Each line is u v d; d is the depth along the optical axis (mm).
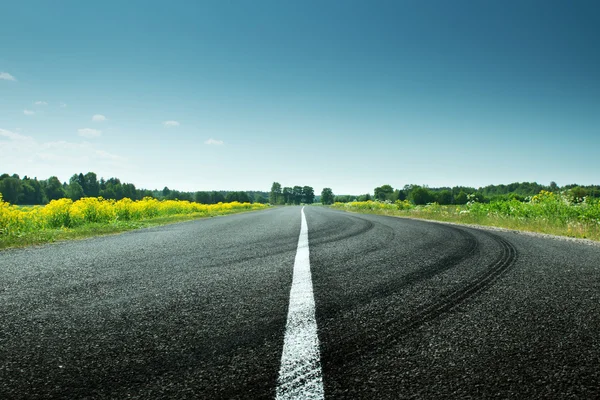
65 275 2855
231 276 2750
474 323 1645
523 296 2133
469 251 4062
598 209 8492
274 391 1028
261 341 1426
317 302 2006
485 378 1114
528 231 7227
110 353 1323
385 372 1154
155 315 1787
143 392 1037
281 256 3752
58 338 1481
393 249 4230
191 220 13117
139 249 4523
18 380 1117
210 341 1433
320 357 1271
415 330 1550
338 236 5828
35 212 9117
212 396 1006
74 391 1048
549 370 1172
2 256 4121
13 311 1878
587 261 3400
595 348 1354
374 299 2070
